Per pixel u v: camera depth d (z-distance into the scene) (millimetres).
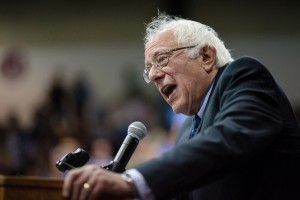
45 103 14742
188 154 2656
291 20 15586
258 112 2896
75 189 2486
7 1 18359
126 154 3430
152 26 4000
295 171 3279
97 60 17234
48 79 17547
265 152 3260
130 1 17156
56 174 10375
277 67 15570
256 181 3246
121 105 15883
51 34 17844
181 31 3791
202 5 16297
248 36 15891
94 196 2471
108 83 16844
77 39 17609
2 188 3512
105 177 2504
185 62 3758
